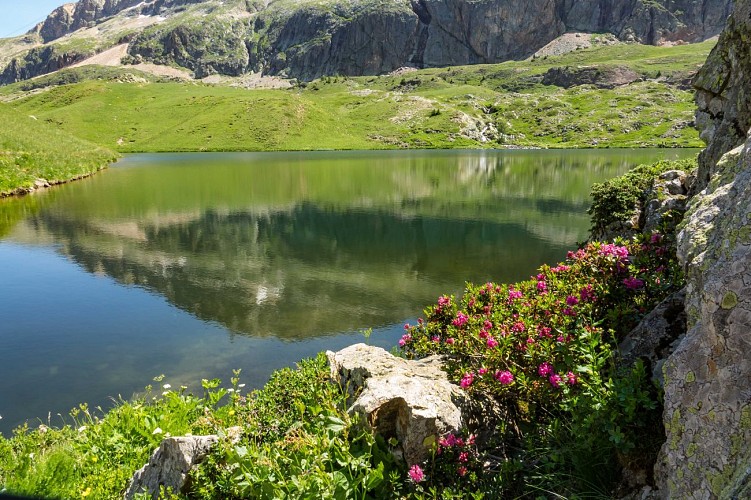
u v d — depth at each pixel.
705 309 3.42
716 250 3.66
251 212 36.16
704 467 3.14
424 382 5.73
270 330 14.45
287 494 4.57
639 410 4.35
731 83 8.30
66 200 41.88
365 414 5.19
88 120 182.38
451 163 90.88
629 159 94.06
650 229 12.94
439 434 5.08
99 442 7.37
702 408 3.27
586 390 4.80
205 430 7.02
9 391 11.14
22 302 17.12
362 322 15.00
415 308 16.14
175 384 11.37
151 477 5.81
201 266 21.72
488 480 4.88
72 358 12.77
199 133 165.38
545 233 27.67
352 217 33.88
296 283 19.03
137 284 19.12
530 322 6.43
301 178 63.16
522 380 5.53
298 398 6.77
